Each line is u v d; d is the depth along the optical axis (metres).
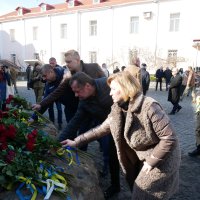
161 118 1.90
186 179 3.78
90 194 2.07
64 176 2.07
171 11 21.58
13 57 32.44
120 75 1.99
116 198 3.21
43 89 7.74
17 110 3.15
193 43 20.73
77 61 3.70
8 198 1.72
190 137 5.79
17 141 2.18
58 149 2.44
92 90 2.84
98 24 25.12
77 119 2.98
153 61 22.45
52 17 28.08
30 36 30.36
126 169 2.34
